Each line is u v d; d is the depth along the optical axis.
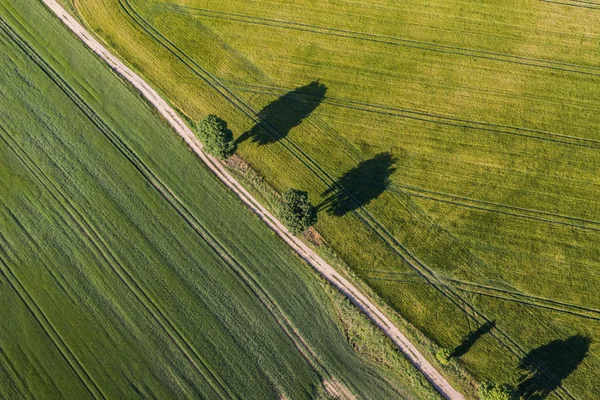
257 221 38.59
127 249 38.50
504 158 39.19
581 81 40.75
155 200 39.41
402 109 40.75
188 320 36.94
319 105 41.12
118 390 36.12
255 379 35.75
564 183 38.50
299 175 39.50
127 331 37.12
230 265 37.91
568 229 37.53
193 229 38.66
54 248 38.97
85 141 40.84
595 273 36.53
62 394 36.28
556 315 35.75
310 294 37.12
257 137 40.47
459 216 38.06
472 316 35.88
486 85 41.00
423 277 36.88
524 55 41.56
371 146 39.97
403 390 35.03
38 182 40.31
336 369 35.62
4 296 38.31
